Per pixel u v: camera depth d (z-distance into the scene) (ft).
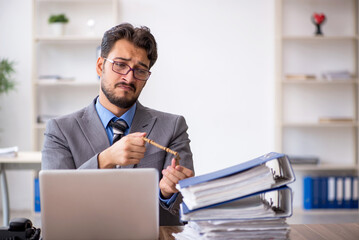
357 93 17.08
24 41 16.62
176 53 16.92
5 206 12.07
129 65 6.21
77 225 4.38
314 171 17.26
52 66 16.70
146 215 4.45
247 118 17.12
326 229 5.11
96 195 4.38
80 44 16.75
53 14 16.61
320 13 17.08
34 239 4.74
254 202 4.56
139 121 6.73
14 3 16.56
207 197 4.22
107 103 6.64
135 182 4.42
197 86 16.98
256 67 17.08
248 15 17.03
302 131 17.38
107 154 5.57
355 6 17.08
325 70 17.22
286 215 4.28
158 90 16.92
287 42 17.19
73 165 6.43
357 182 16.19
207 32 16.98
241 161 17.11
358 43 16.94
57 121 6.64
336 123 16.43
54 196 4.34
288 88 17.26
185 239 4.51
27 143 16.80
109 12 16.74
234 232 4.27
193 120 17.01
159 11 16.85
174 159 5.60
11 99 16.70
